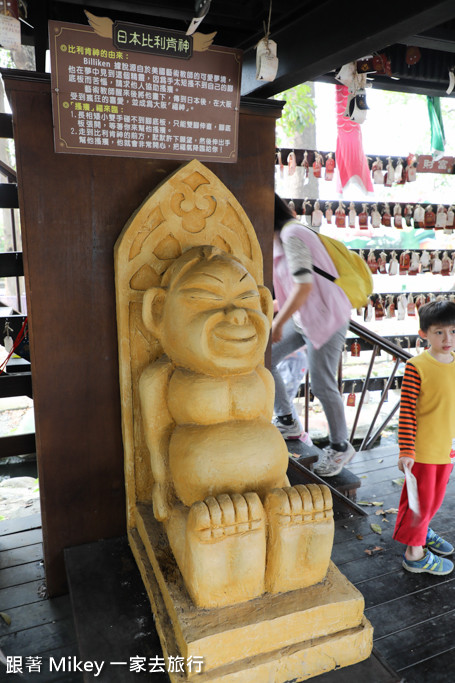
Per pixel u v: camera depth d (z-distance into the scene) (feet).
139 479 6.70
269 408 5.92
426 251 14.19
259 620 4.76
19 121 5.82
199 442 5.27
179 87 6.31
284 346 10.12
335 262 9.16
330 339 9.04
